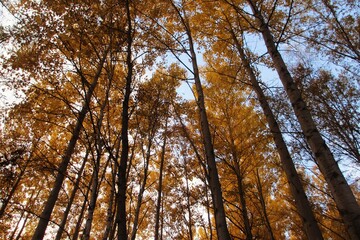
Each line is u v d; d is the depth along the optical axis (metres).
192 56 4.78
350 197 2.63
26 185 9.24
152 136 7.86
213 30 7.30
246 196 7.64
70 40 3.85
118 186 2.05
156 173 10.16
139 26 4.45
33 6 5.08
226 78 7.64
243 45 7.21
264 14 6.91
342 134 7.35
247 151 7.18
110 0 3.66
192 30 7.09
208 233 9.48
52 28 3.97
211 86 8.14
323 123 7.50
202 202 6.72
